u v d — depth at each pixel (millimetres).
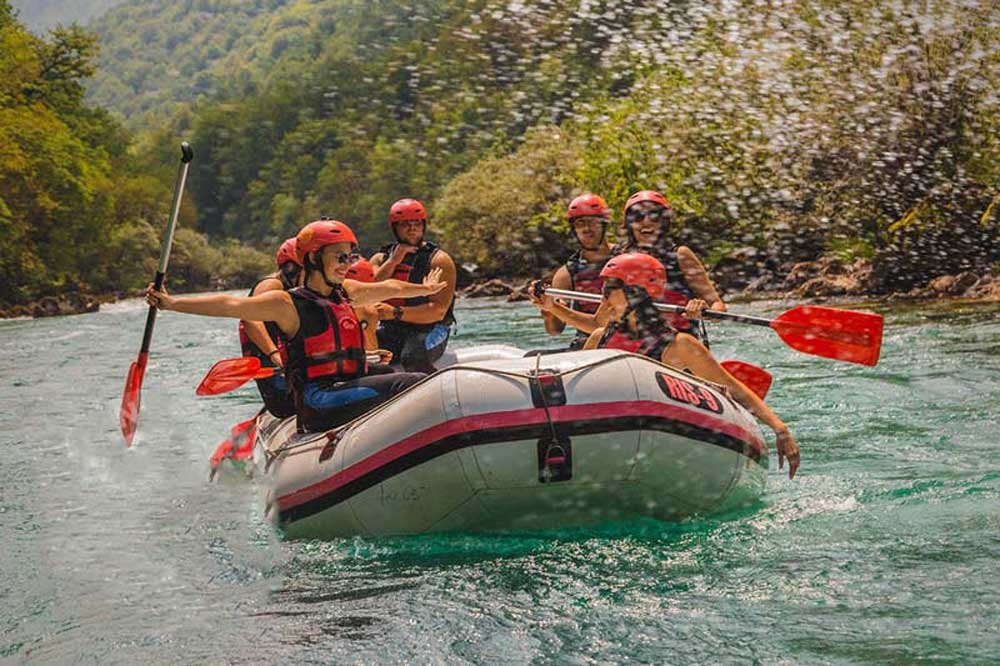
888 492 5410
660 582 4160
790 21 21531
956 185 20734
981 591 3869
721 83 22828
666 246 6383
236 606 4168
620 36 21688
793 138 22297
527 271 33281
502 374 4699
